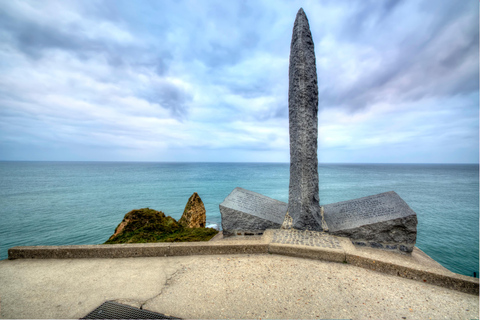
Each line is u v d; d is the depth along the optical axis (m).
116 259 4.47
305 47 6.31
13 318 2.76
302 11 6.45
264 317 2.77
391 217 5.43
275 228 6.25
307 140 6.17
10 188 41.75
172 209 24.03
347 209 6.48
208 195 32.88
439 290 3.44
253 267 4.10
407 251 5.30
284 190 38.66
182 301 3.10
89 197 31.36
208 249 4.68
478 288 3.33
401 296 3.27
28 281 3.65
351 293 3.32
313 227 5.91
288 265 4.19
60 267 4.14
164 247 4.61
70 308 2.96
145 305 3.02
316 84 6.52
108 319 2.75
